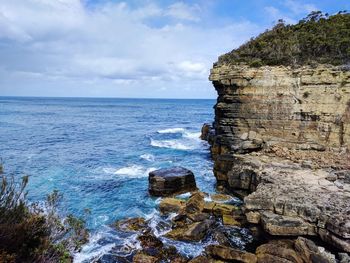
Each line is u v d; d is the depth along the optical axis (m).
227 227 14.86
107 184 23.16
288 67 22.89
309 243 11.21
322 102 21.47
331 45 23.48
